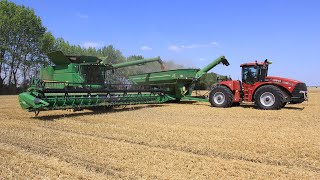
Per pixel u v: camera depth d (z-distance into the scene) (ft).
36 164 18.92
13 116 40.06
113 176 16.94
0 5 130.21
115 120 37.14
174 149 23.03
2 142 24.53
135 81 67.97
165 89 61.05
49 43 140.26
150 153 21.54
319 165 19.45
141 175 17.11
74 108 41.06
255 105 54.90
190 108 53.01
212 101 56.75
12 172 17.40
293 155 21.44
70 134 28.09
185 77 62.23
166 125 33.58
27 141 24.90
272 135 28.22
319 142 25.31
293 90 50.85
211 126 33.30
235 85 54.90
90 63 54.13
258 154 21.66
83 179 16.52
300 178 16.96
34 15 135.85
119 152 21.71
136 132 29.30
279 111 48.75
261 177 17.04
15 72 137.90
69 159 19.90
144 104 60.39
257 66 53.06
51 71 56.70
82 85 50.72
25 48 135.03
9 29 128.47
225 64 63.77
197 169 18.26
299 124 35.40
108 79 57.52
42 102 36.81
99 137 27.09
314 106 59.77
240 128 32.17
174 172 17.65
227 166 18.88
